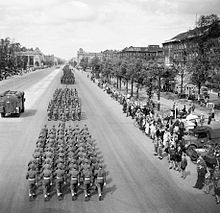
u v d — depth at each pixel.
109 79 106.25
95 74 147.00
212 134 27.69
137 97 64.00
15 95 43.78
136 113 42.91
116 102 61.81
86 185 18.62
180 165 23.30
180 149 23.80
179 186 20.78
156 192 19.80
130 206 17.86
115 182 21.25
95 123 40.66
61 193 18.80
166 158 26.56
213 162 23.17
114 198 18.86
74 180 18.62
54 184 20.31
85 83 110.44
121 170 23.53
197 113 47.81
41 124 38.91
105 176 21.34
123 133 35.47
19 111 43.62
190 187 20.66
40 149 22.88
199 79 57.06
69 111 43.03
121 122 41.78
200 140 27.42
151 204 18.14
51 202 18.12
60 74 169.62
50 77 140.25
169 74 63.97
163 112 48.75
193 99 62.09
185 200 18.73
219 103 53.88
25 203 17.91
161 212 17.20
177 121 34.31
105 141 31.77
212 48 53.56
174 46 94.25
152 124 33.22
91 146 24.45
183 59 71.75
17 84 99.06
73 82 105.19
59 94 58.06
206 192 19.75
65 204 17.94
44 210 17.12
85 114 47.12
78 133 28.44
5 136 32.66
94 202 18.28
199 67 55.81
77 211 17.11
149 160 26.02
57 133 29.00
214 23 54.41
